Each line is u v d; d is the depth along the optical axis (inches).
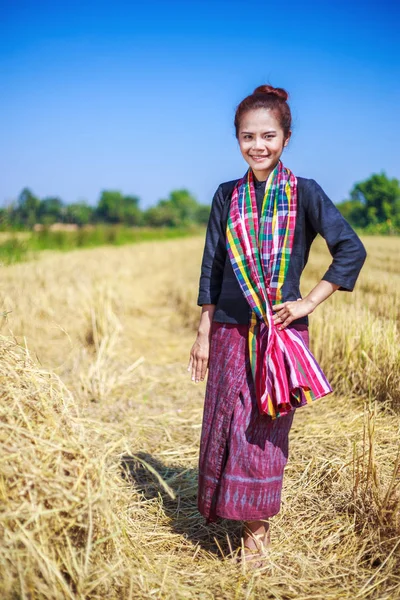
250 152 94.7
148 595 89.3
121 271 548.4
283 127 94.5
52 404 92.9
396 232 1635.1
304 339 98.7
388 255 649.6
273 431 97.1
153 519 118.3
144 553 100.8
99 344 270.2
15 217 732.0
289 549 106.6
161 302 452.8
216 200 104.3
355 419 167.5
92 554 86.4
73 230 1068.5
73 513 83.0
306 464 138.5
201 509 102.7
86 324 287.7
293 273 96.9
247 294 95.7
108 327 281.6
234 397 97.6
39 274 446.9
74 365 219.0
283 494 125.6
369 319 211.8
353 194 2522.1
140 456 151.3
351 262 92.5
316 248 879.7
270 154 94.7
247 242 96.2
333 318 225.1
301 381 91.0
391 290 321.4
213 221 104.6
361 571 100.3
